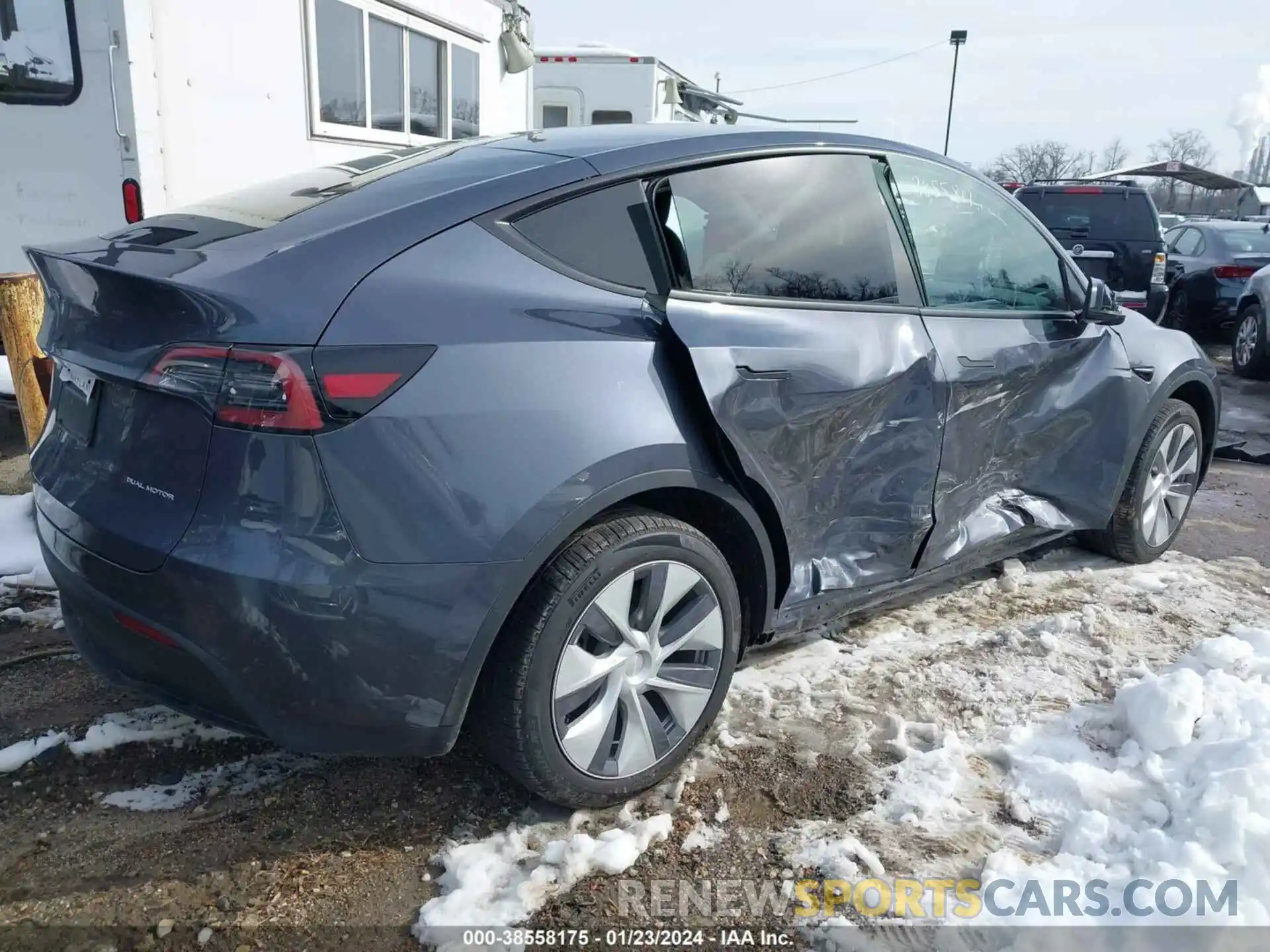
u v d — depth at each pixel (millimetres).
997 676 3191
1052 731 2871
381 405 1996
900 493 3025
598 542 2273
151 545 2053
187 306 2027
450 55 7086
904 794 2574
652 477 2336
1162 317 10203
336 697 2041
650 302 2449
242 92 4934
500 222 2295
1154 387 3924
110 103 4328
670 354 2428
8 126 4469
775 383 2553
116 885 2219
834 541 2910
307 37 5363
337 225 2207
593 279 2377
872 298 2938
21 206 4559
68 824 2418
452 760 2709
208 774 2625
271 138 5184
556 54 10844
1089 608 3680
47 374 4125
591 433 2227
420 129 6828
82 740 2711
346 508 1971
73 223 4512
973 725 2908
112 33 4242
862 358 2785
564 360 2232
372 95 6133
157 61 4402
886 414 2887
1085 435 3703
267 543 1958
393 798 2547
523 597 2217
